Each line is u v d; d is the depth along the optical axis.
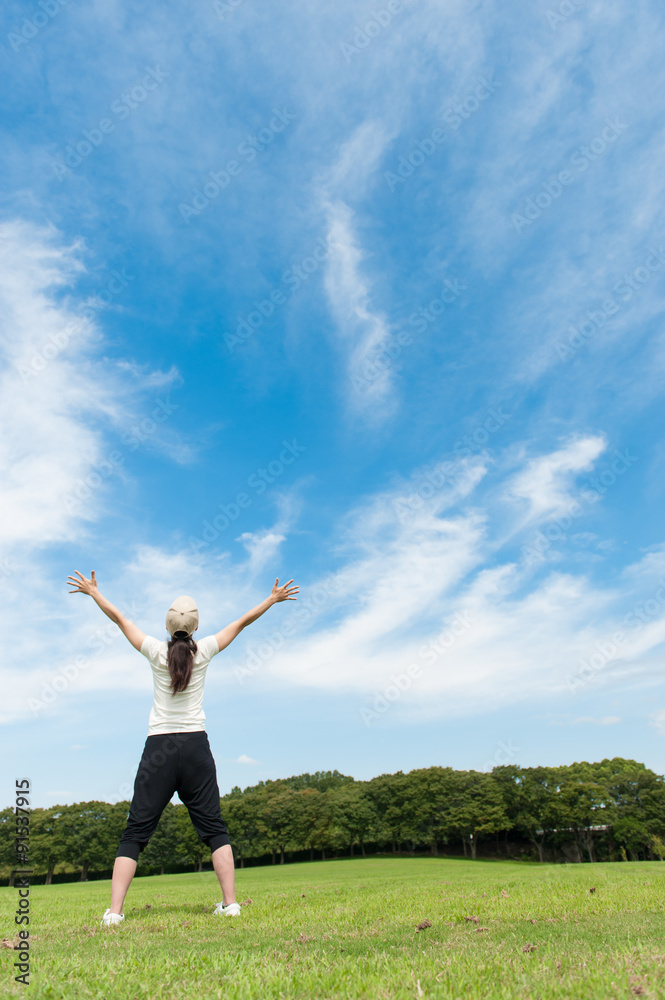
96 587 5.38
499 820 62.53
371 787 74.44
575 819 60.75
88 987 2.18
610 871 12.38
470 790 67.25
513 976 2.25
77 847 64.50
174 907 5.96
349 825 69.75
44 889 19.44
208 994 2.08
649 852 62.94
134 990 2.15
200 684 5.22
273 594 5.67
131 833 4.86
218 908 5.13
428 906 5.28
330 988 2.14
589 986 2.01
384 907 5.31
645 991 1.92
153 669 5.23
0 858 61.72
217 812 5.13
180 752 4.99
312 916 4.70
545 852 66.38
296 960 2.75
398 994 2.01
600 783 67.06
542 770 65.44
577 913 4.46
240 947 3.25
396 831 69.44
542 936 3.36
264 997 2.03
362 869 28.89
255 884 13.33
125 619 5.38
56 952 3.10
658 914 4.25
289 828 70.50
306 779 100.75
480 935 3.47
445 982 2.15
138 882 19.89
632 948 2.78
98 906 6.77
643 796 62.38
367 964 2.54
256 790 97.12
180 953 3.03
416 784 70.25
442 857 65.00
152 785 4.93
